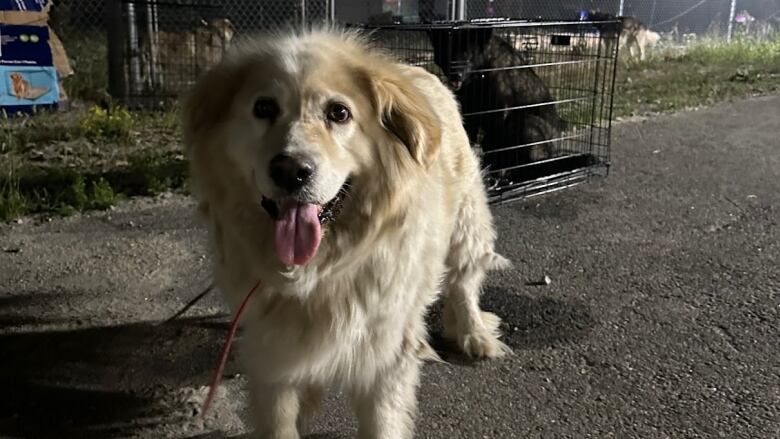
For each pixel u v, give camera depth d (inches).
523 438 34.7
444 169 36.7
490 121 75.6
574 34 82.5
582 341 44.0
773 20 208.4
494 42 76.1
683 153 87.0
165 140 84.8
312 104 28.0
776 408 37.0
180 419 36.0
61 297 47.6
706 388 38.8
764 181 76.8
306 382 31.7
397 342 31.5
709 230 62.7
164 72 102.1
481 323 43.7
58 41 97.0
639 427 35.5
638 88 123.2
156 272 51.8
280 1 116.8
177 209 64.6
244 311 30.6
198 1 109.1
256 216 29.1
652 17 192.5
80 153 78.0
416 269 31.4
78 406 36.6
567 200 70.2
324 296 29.1
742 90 126.3
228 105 29.9
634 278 52.9
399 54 75.7
